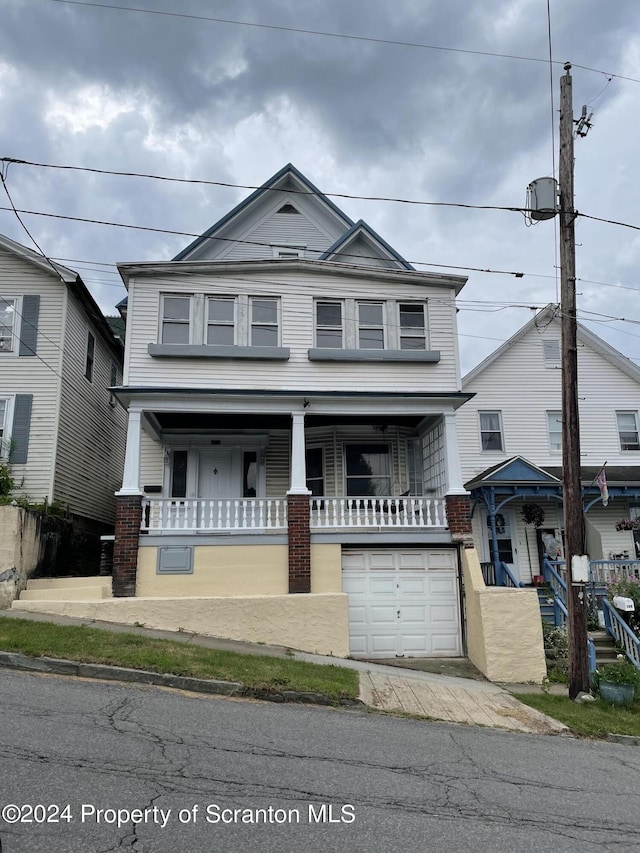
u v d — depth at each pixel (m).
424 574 13.61
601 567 15.14
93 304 18.22
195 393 13.48
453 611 13.48
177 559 12.76
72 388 17.17
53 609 11.77
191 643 10.70
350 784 5.69
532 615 12.02
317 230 18.25
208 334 14.33
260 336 14.48
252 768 5.84
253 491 16.41
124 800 4.89
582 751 7.76
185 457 16.55
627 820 5.44
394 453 16.19
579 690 10.33
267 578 12.89
